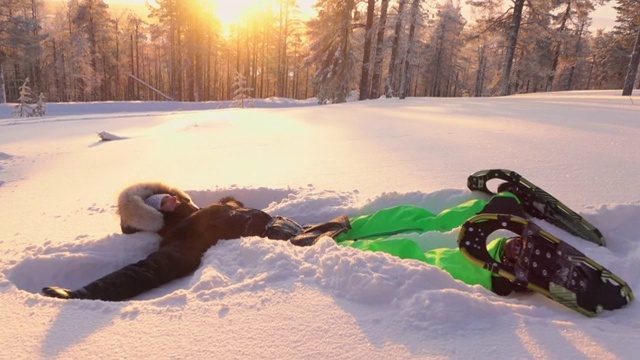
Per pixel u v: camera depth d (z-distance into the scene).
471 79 55.28
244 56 48.50
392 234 2.68
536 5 19.47
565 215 2.50
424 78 41.22
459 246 1.91
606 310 1.68
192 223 2.66
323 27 21.36
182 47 34.03
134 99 47.50
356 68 22.59
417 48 18.91
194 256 2.44
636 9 16.41
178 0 32.81
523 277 1.75
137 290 2.12
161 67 48.25
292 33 45.59
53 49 41.41
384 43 18.84
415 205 3.12
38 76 42.53
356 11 20.75
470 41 20.62
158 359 1.40
